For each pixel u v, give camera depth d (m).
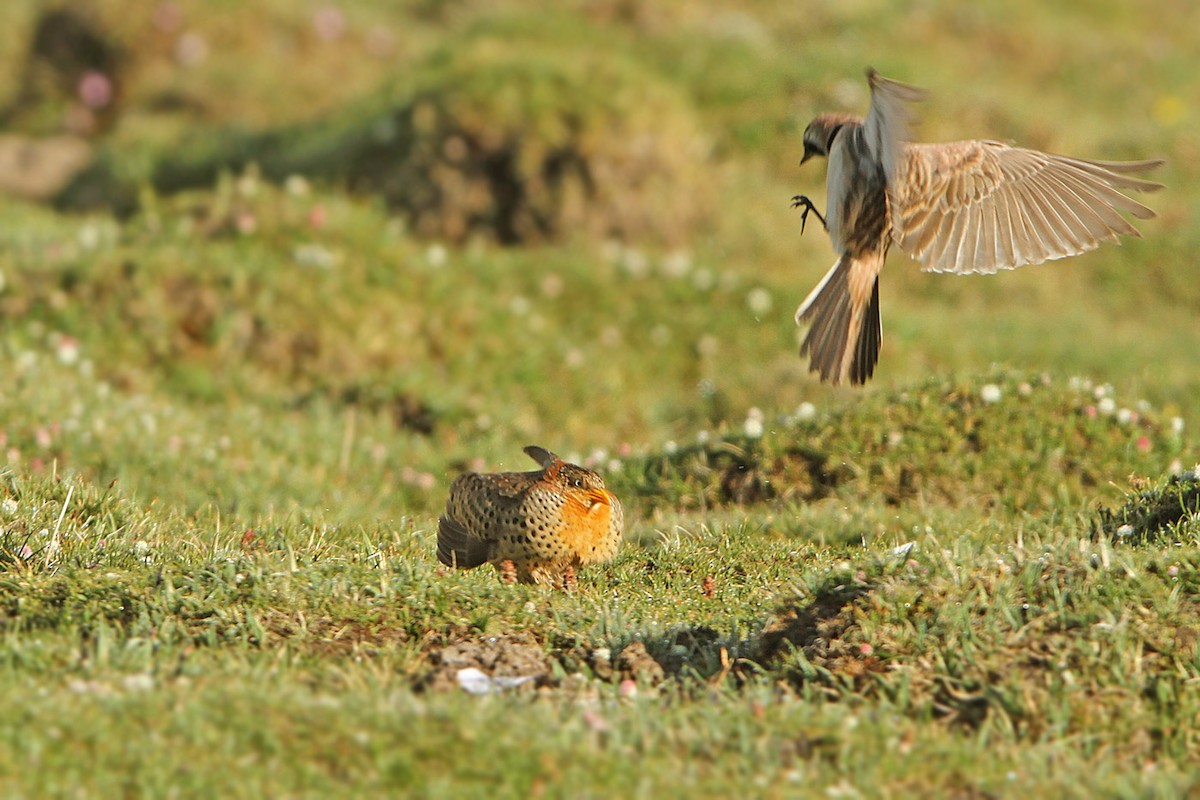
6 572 8.45
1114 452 12.48
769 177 25.16
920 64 28.89
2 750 5.82
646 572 10.16
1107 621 7.57
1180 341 20.61
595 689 7.49
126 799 5.69
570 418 16.75
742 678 7.86
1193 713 7.08
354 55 31.80
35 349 16.53
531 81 22.95
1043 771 6.46
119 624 7.75
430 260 19.25
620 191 22.08
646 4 30.42
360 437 15.21
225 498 12.22
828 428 12.80
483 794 5.86
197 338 17.14
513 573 9.58
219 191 19.94
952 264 7.43
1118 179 7.48
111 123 30.38
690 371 18.44
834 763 6.49
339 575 8.55
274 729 6.18
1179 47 37.00
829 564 9.84
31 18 32.91
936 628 7.77
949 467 12.32
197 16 31.33
